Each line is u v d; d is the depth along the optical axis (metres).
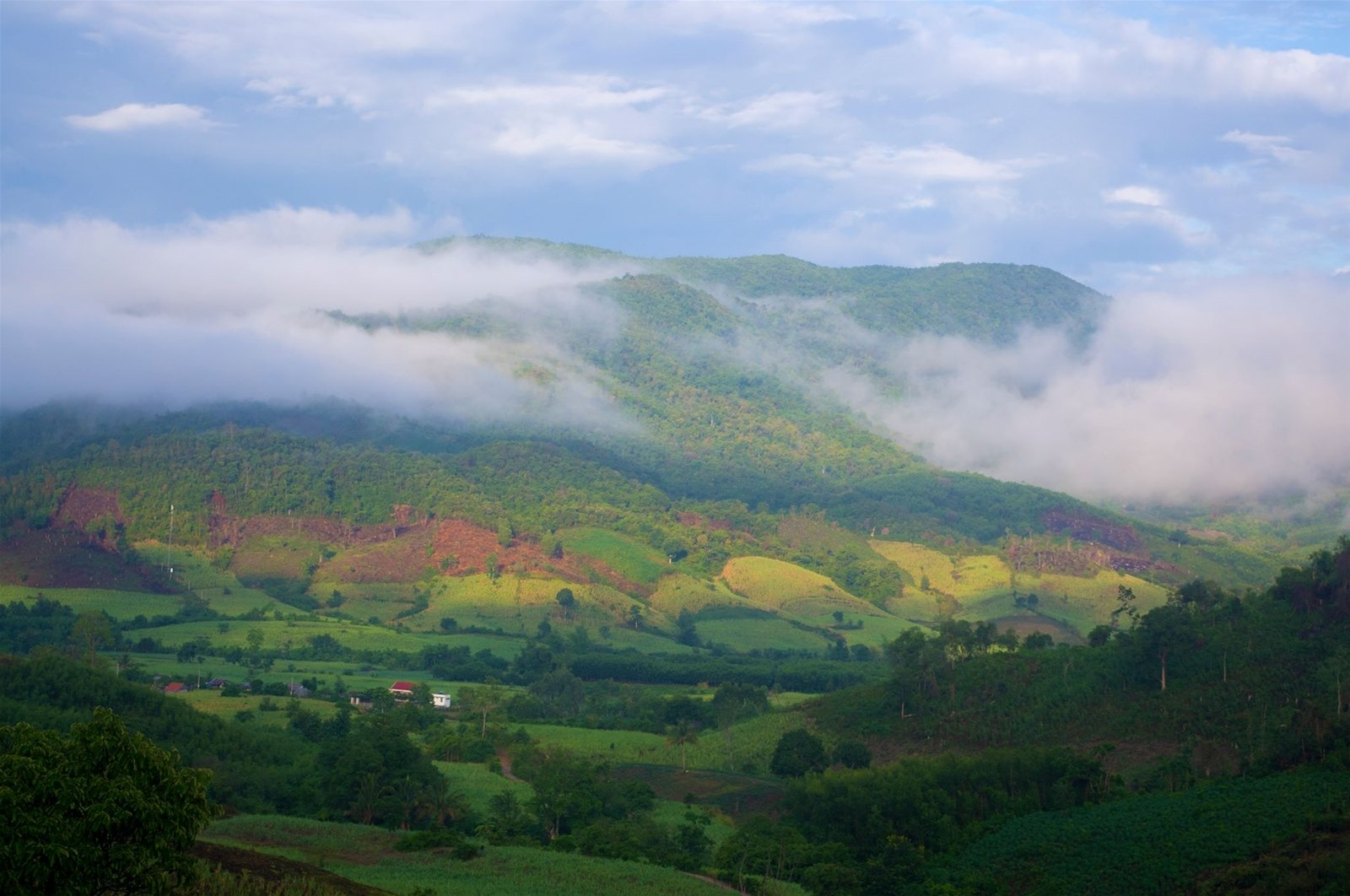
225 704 168.50
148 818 47.66
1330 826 92.69
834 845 106.94
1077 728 135.88
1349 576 140.50
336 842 97.56
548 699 196.25
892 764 133.62
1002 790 115.25
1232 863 92.25
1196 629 143.00
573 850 105.12
